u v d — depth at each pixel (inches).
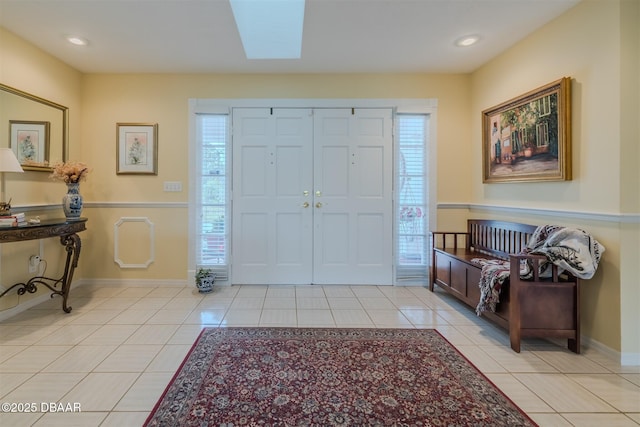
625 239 79.4
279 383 70.7
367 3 90.9
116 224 141.6
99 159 140.6
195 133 141.9
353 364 79.0
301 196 145.0
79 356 81.1
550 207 100.0
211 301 124.0
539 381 72.2
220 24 102.0
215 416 59.9
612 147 80.7
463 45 116.1
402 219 145.9
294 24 126.6
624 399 65.7
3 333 94.2
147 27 103.6
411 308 118.5
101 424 57.4
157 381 70.7
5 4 90.8
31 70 114.5
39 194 119.5
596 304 85.4
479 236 133.3
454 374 74.7
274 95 142.9
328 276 146.1
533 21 99.7
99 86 139.9
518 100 111.3
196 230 143.1
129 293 132.9
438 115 144.6
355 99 143.6
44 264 122.0
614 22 79.7
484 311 98.3
